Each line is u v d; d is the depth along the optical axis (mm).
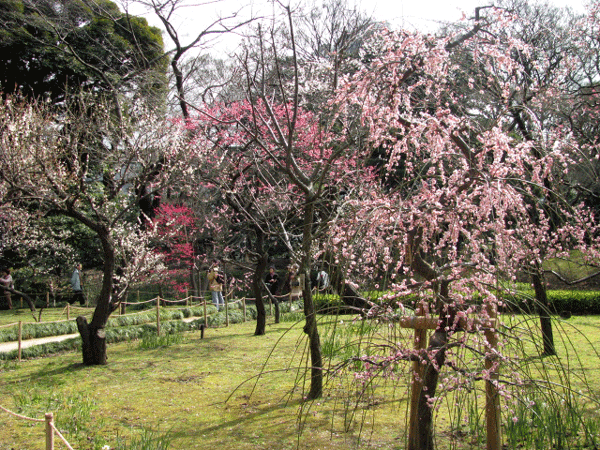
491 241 3697
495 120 3617
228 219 12945
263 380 6805
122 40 15844
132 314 12680
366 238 3475
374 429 4617
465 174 3391
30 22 15273
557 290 13039
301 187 5719
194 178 10039
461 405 3314
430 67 3850
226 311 13320
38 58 15781
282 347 9117
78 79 16172
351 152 7590
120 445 4512
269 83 9359
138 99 11898
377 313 3229
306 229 5723
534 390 3514
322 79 10047
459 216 3506
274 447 4316
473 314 3334
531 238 4383
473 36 4230
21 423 5289
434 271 3402
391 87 3785
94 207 8516
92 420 5348
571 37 7125
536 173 3646
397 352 3254
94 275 18578
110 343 10648
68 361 8688
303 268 5586
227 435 4707
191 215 15344
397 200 3898
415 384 3652
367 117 4188
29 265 17000
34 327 10711
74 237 16516
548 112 6848
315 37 12117
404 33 3898
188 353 9031
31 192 8133
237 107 10734
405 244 3467
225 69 15438
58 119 11844
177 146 9945
